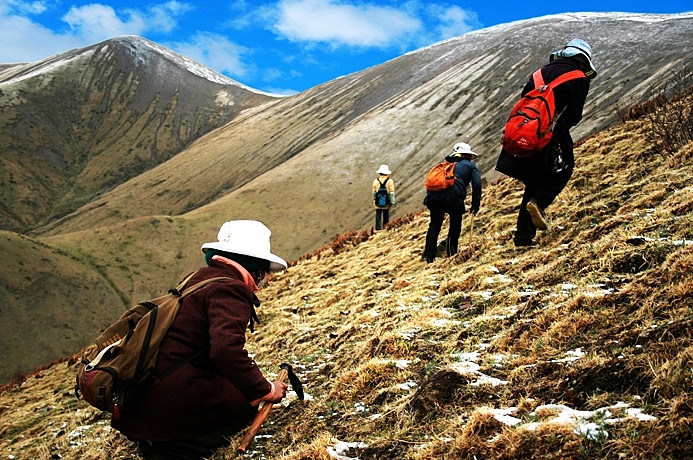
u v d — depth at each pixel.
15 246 120.81
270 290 14.34
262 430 5.20
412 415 4.23
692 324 3.71
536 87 6.80
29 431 9.82
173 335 3.11
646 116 13.01
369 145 173.25
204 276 3.33
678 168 8.39
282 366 3.96
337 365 6.39
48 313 110.50
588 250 6.23
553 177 7.26
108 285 122.81
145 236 138.75
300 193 154.88
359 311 8.61
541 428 3.31
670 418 2.99
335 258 15.66
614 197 8.42
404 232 14.99
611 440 3.01
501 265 7.64
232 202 154.88
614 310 4.55
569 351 4.26
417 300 7.65
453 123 177.12
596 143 13.09
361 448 4.11
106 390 2.92
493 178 125.50
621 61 165.25
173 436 3.10
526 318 5.28
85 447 7.30
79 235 136.62
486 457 3.39
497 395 4.08
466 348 5.28
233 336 3.01
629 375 3.59
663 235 5.61
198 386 3.08
